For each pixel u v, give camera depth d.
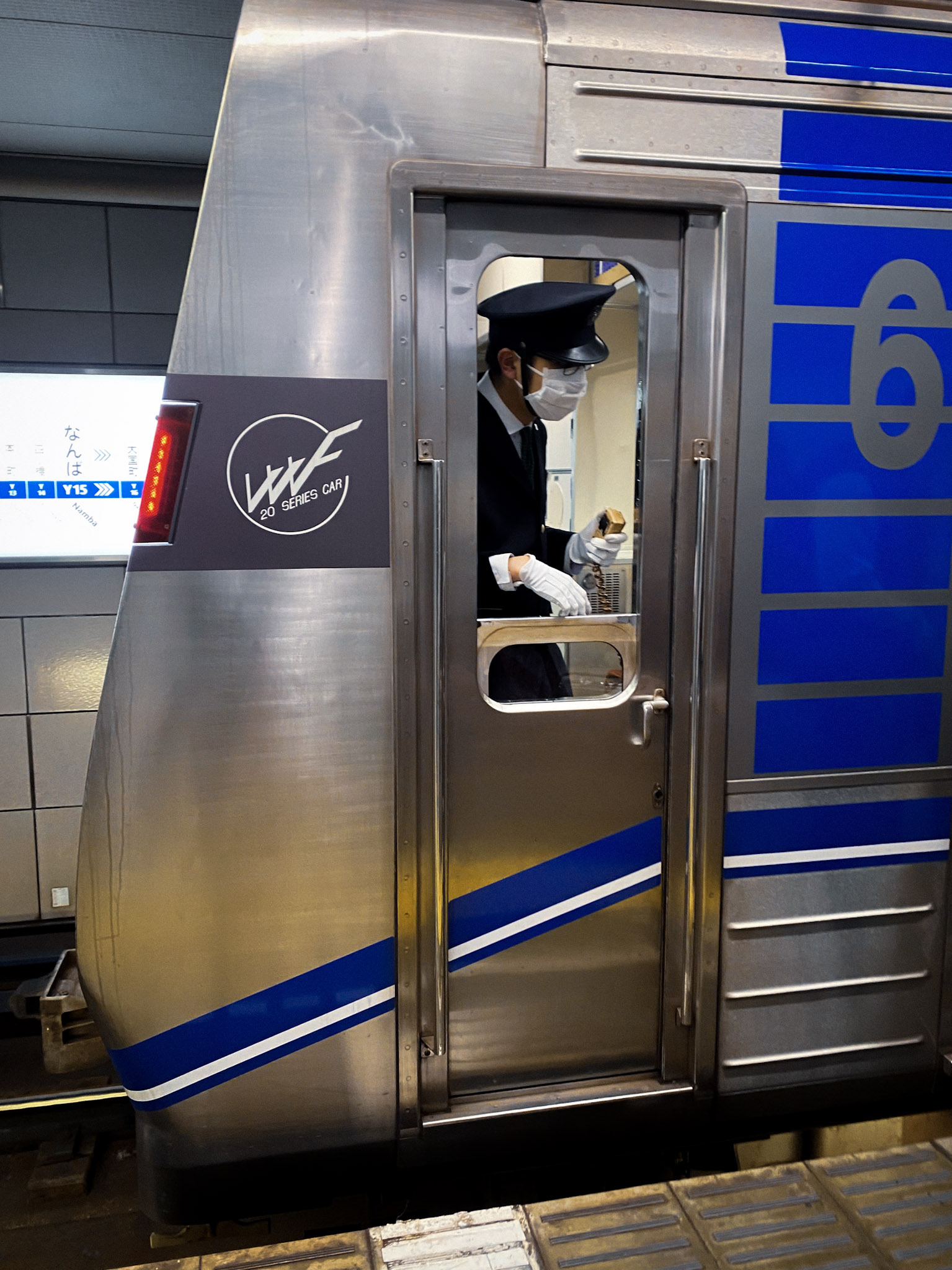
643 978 2.10
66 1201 2.42
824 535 2.07
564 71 1.83
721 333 1.95
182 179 3.67
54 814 3.85
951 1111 2.34
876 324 2.03
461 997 1.99
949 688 2.19
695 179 1.90
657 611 2.03
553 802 2.00
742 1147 2.24
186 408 1.74
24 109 3.17
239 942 1.86
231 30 2.68
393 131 1.77
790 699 2.09
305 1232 2.20
